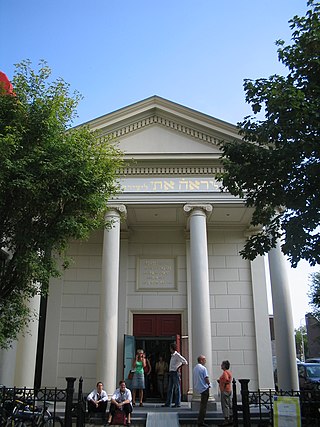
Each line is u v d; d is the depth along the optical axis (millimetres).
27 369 14594
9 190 9094
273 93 9258
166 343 17766
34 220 9945
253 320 17703
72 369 17094
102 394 12789
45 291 10211
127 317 17844
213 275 18297
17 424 10203
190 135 16938
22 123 9508
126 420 12234
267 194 9883
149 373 16438
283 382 14453
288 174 9539
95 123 16719
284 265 15617
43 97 9984
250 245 10391
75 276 18266
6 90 10008
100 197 10211
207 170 16172
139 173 16172
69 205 9938
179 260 18516
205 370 12359
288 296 15320
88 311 17859
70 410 9758
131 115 16875
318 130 8930
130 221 18141
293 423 8711
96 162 10266
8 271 9672
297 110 8922
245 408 9953
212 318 17750
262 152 9742
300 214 9398
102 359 14227
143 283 18281
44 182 9203
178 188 15984
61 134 10000
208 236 18781
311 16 9594
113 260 15203
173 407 14227
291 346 14812
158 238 18797
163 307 17969
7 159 8539
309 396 11297
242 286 18156
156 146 16828
